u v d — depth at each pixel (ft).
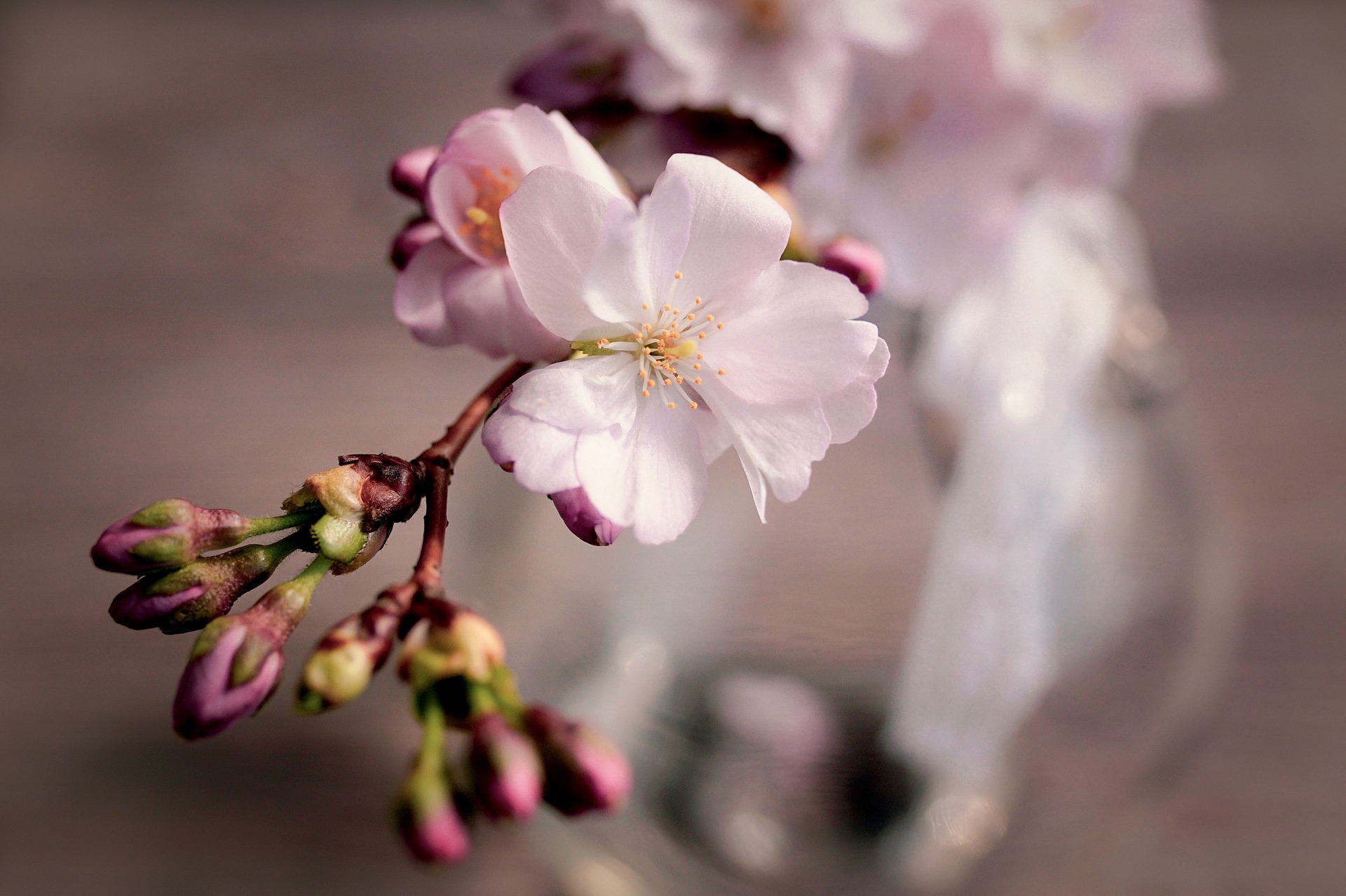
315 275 1.53
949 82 0.93
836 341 0.77
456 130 0.77
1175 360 1.15
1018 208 0.97
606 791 0.74
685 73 0.88
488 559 1.15
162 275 1.53
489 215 0.79
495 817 0.73
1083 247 1.07
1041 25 0.93
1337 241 1.59
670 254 0.76
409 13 1.85
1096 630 1.07
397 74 1.75
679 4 0.89
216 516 0.75
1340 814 1.21
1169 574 1.08
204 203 1.60
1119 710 1.11
